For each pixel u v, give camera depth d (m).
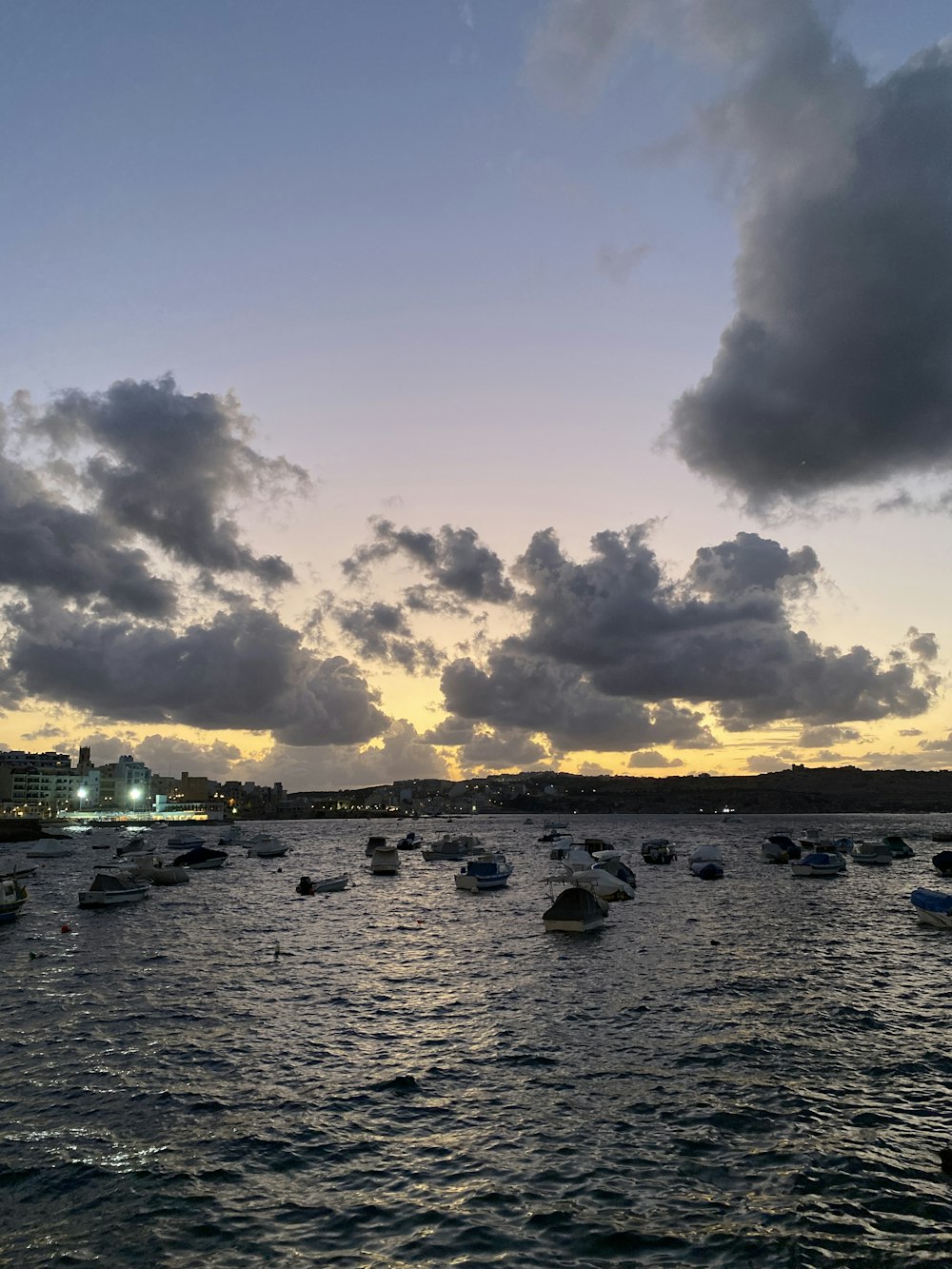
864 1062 23.27
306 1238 14.02
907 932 47.88
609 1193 15.56
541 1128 18.72
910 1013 29.03
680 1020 28.20
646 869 93.56
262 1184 16.05
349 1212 14.92
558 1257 13.34
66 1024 27.98
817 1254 13.38
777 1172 16.36
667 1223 14.41
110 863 110.69
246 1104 20.36
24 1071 22.91
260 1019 28.86
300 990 33.62
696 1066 23.03
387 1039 26.25
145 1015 29.38
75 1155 17.42
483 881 75.12
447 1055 24.42
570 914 48.00
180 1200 15.37
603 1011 29.45
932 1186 15.73
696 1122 18.95
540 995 32.19
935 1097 20.48
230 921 55.34
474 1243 13.77
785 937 46.00
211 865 101.44
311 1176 16.42
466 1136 18.34
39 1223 14.57
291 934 49.28
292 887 79.38
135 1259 13.37
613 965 37.97
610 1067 23.05
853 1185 15.77
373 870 96.12
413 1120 19.33
